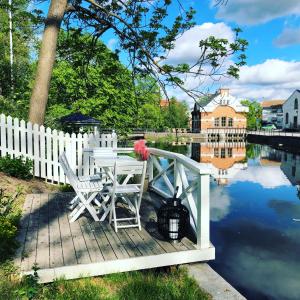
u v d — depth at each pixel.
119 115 20.78
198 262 4.60
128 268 4.21
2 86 20.28
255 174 19.20
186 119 68.12
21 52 24.98
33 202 6.75
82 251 4.41
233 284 5.79
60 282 3.80
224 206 11.29
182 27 9.27
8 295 3.26
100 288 3.71
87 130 13.95
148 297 3.57
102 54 11.94
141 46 9.48
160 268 4.59
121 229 5.27
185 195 5.32
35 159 9.25
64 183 9.20
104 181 6.34
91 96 19.80
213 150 37.22
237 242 7.82
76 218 5.59
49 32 9.44
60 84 19.67
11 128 9.09
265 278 5.95
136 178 9.65
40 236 4.91
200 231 4.58
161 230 4.82
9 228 4.61
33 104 9.51
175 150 35.88
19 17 11.00
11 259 4.08
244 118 59.44
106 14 10.29
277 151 36.09
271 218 9.81
